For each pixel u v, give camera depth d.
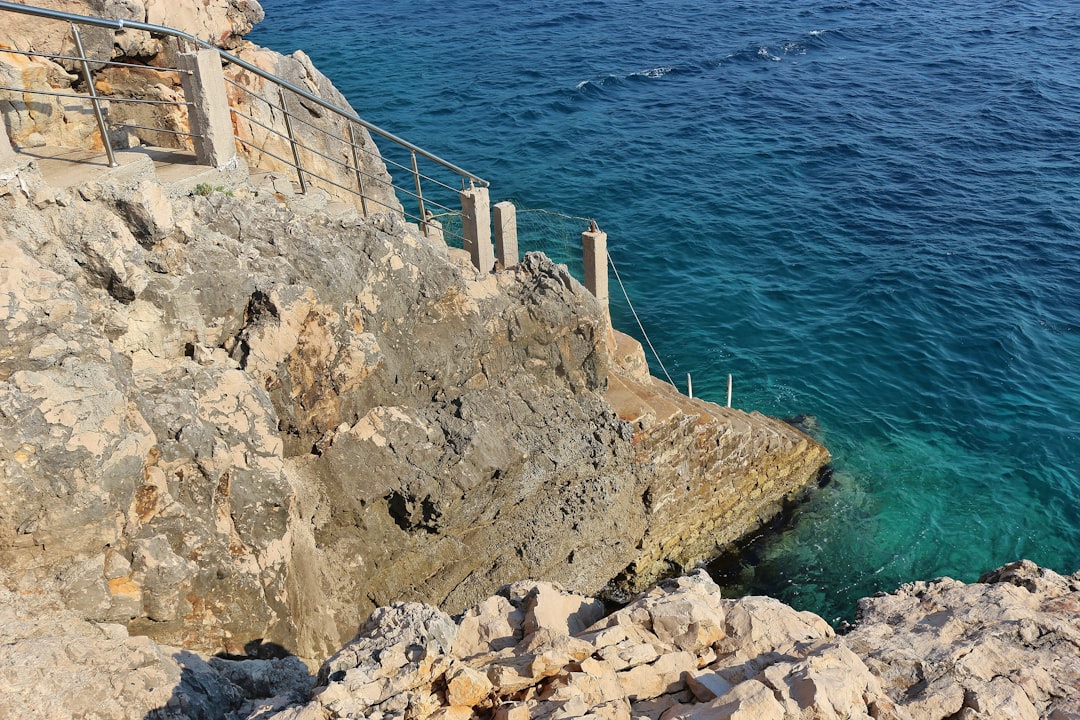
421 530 12.40
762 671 5.88
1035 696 5.89
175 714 6.09
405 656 5.95
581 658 6.04
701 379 21.86
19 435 6.88
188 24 13.69
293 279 10.69
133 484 7.69
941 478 18.56
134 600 7.65
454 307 12.87
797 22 54.50
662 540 16.19
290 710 5.39
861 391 21.36
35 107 11.32
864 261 26.97
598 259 16.06
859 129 37.56
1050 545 16.91
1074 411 20.45
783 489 17.95
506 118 38.72
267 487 9.01
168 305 9.47
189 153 11.91
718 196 31.44
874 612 7.32
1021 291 25.22
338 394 11.24
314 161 16.50
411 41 50.16
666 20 54.81
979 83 43.12
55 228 8.65
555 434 13.92
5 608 6.80
